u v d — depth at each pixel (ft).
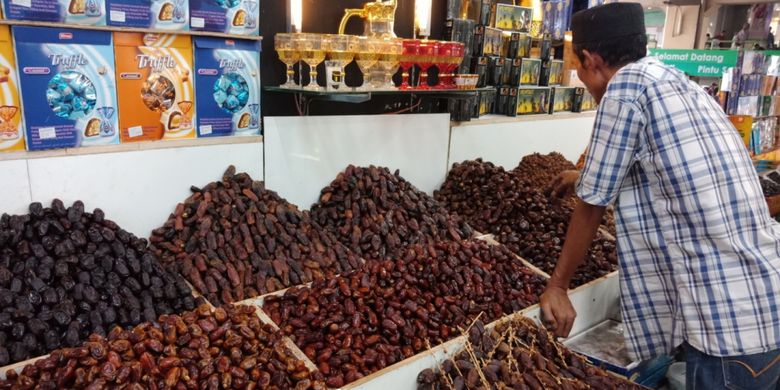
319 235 10.13
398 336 7.80
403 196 11.60
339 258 9.77
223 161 10.02
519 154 16.14
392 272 8.84
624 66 6.91
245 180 10.14
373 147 12.30
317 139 11.26
